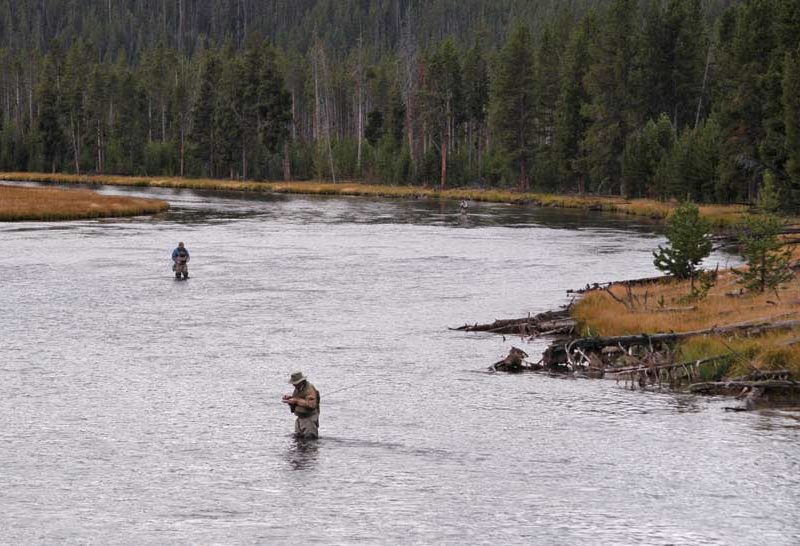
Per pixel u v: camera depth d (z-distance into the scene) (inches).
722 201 7834.6
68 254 4975.4
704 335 2447.1
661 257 3656.5
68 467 1649.9
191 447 1765.5
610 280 4050.2
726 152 7687.0
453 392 2169.0
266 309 3312.0
